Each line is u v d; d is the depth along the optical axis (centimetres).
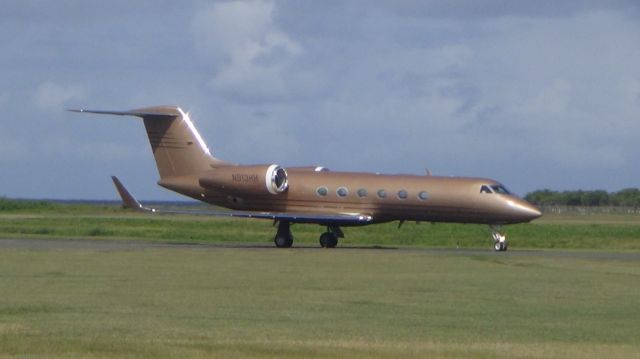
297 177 18675
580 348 6388
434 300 9081
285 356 6028
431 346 6412
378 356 6038
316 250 16650
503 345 6488
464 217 17750
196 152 19200
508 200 17425
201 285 10212
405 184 18012
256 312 8144
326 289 9944
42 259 13425
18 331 6900
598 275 11725
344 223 17950
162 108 19300
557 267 12950
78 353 6078
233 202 19000
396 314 8094
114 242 18712
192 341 6500
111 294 9312
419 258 14462
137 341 6462
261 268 12375
